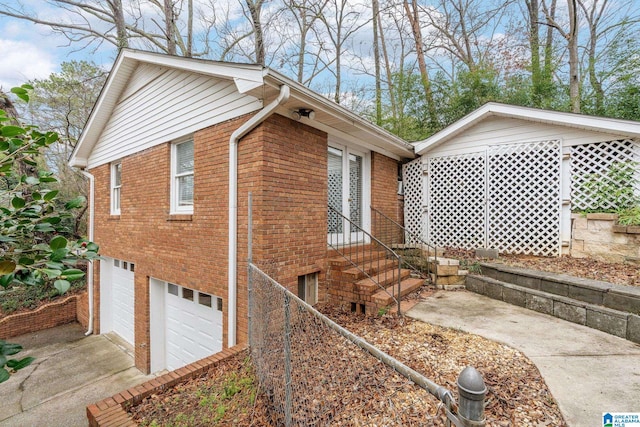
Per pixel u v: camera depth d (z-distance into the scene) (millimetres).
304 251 4582
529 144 6066
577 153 5617
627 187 5137
